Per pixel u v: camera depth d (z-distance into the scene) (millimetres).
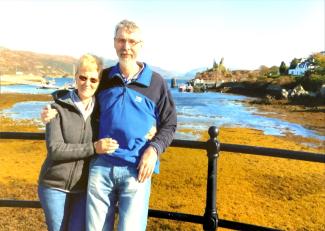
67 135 2549
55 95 2619
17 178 10188
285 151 2611
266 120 30266
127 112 2467
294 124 28016
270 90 69062
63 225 2643
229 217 8219
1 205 3219
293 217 8312
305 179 11273
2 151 13789
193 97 63875
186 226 7109
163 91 2566
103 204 2537
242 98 60938
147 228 7020
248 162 13086
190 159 13102
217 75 136750
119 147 2486
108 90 2559
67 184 2592
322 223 8000
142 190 2518
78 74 2547
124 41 2498
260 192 10031
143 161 2439
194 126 25156
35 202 3176
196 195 9422
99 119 2615
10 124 23750
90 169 2576
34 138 3109
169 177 10891
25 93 62906
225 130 23594
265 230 2748
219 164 12758
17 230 5520
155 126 2607
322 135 22656
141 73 2537
